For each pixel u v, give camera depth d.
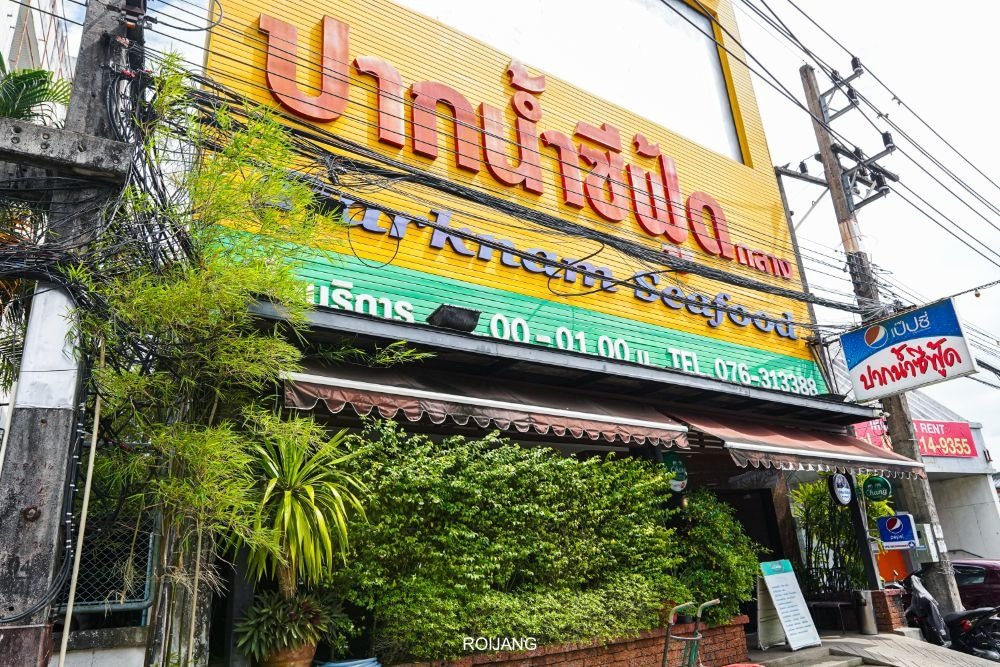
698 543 8.62
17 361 4.79
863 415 10.99
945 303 10.48
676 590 7.60
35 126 4.34
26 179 4.42
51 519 3.94
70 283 4.24
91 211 4.45
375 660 5.72
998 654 9.76
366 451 6.01
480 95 9.77
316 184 6.27
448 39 9.75
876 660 8.98
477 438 8.27
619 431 7.82
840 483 10.96
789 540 11.92
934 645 9.69
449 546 6.21
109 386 4.34
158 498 4.61
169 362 4.64
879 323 11.23
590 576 7.34
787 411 10.70
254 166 4.98
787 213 13.43
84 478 4.80
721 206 12.21
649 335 10.05
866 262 12.12
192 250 4.61
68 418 4.11
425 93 9.06
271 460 5.33
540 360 7.64
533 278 9.12
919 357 10.67
